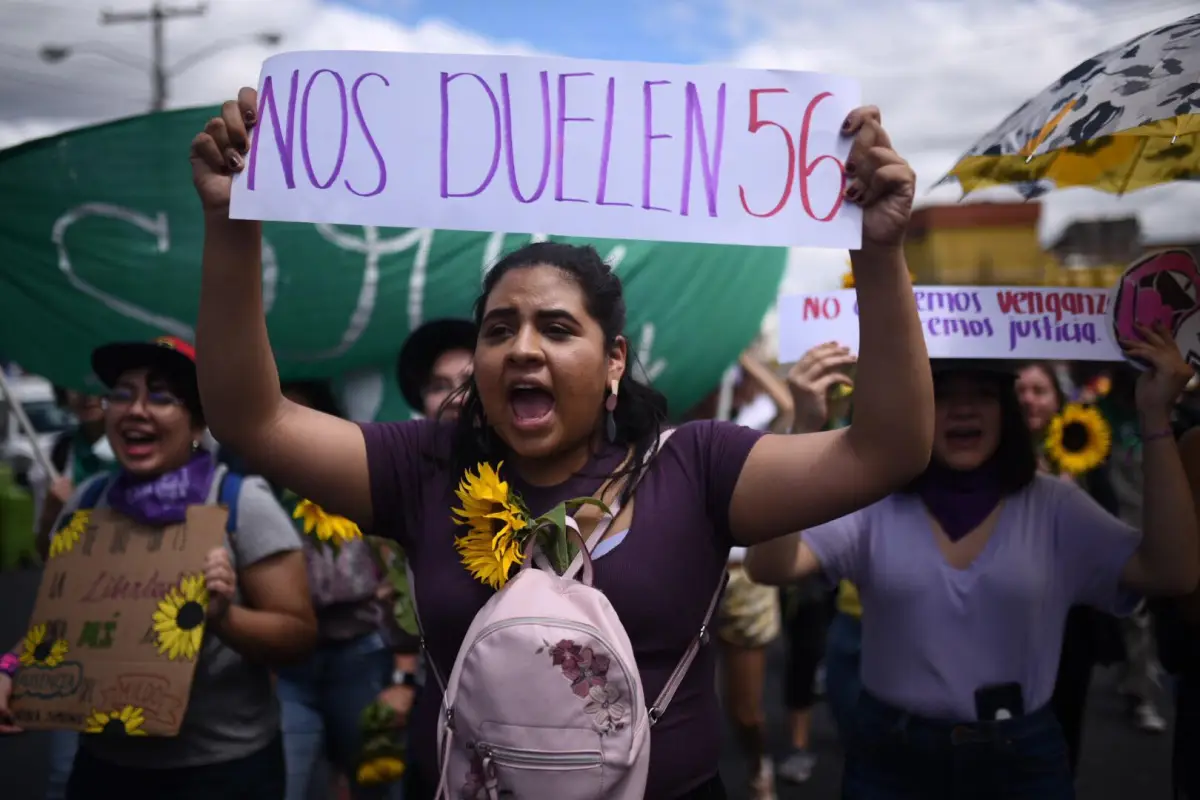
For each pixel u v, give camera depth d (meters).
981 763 2.38
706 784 1.71
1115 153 2.69
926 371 1.59
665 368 4.72
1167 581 2.33
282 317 4.25
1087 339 2.67
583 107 1.65
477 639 1.57
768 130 1.62
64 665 2.39
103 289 4.09
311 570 3.10
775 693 6.05
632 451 1.78
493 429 1.81
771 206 1.61
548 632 1.54
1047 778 2.38
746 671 4.08
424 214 1.65
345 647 3.13
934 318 2.62
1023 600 2.39
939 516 2.49
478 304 1.83
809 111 1.62
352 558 3.11
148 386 2.49
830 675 3.46
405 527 1.81
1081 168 2.72
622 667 1.55
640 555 1.67
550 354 1.65
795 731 4.68
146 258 4.11
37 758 4.93
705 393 4.81
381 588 3.00
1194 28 2.24
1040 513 2.47
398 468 1.81
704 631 1.72
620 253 4.59
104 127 4.07
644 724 1.57
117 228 4.09
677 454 1.76
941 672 2.41
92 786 2.46
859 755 2.56
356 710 3.12
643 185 1.64
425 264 4.30
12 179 4.05
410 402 3.28
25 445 12.43
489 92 1.66
